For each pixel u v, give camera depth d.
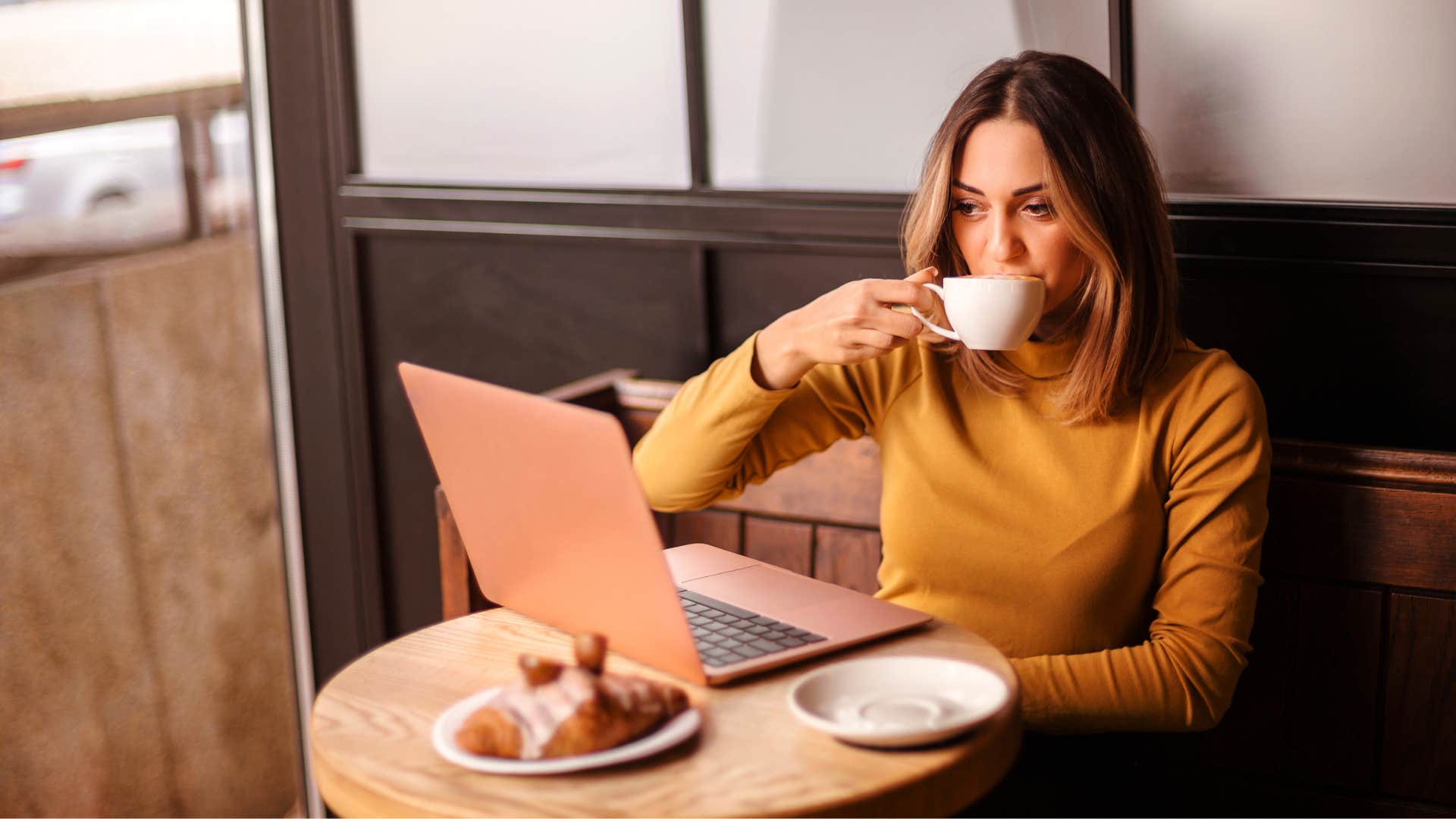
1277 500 1.41
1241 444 1.22
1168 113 1.54
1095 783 1.20
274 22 2.04
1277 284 1.52
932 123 1.67
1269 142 1.50
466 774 0.82
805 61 1.73
